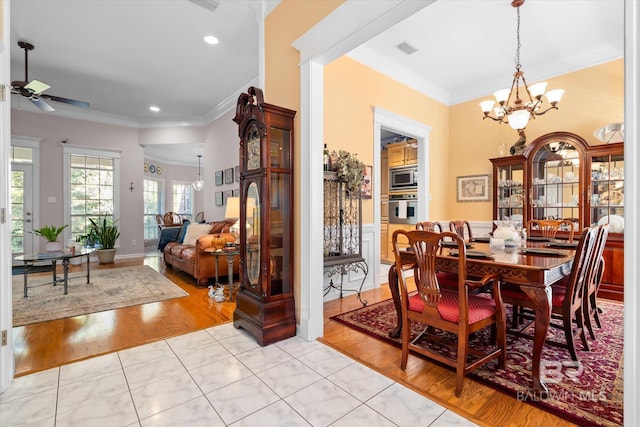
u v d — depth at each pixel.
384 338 2.46
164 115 6.55
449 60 4.13
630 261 1.00
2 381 1.75
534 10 3.08
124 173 6.61
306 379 1.88
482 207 4.93
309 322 2.43
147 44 3.79
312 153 2.43
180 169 10.27
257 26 3.42
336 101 3.58
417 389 1.77
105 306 3.27
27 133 5.58
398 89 4.34
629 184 1.00
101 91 5.23
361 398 1.69
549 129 4.25
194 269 4.19
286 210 2.57
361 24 1.96
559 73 4.15
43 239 5.70
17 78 4.64
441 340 2.05
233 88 5.14
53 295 3.67
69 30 3.48
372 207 3.98
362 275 3.89
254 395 1.72
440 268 2.20
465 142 5.12
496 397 1.69
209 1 3.00
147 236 8.98
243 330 2.65
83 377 1.90
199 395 1.72
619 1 2.94
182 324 2.79
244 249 2.69
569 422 1.48
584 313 2.33
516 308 2.55
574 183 3.85
